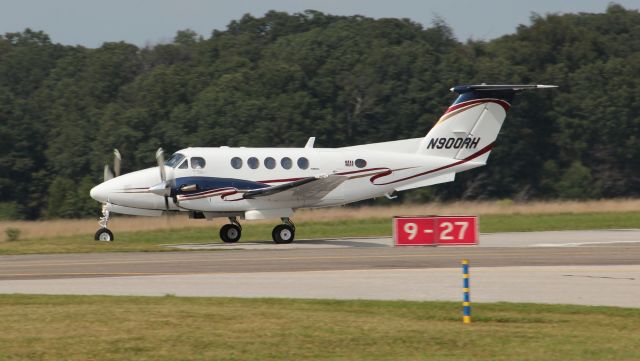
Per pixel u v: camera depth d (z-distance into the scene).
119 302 59.75
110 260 86.44
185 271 77.50
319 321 52.97
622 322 54.72
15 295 62.72
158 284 69.38
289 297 63.28
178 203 107.88
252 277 73.50
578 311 58.09
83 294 64.00
